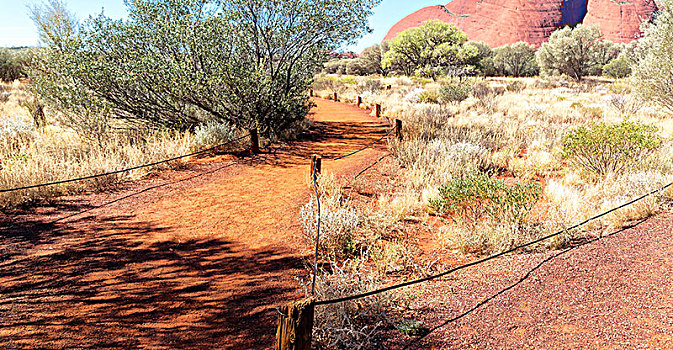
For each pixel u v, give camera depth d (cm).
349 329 296
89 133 933
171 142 927
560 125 1260
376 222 538
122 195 672
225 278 412
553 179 796
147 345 305
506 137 1113
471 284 387
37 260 432
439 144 956
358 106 2466
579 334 291
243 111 1154
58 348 296
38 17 937
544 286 366
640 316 306
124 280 399
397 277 418
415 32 5453
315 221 527
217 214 597
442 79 4428
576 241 474
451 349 288
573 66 4150
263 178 802
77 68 941
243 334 322
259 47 1180
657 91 1318
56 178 677
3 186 612
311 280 409
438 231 556
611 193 632
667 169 717
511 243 483
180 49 1049
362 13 1158
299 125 1421
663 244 433
